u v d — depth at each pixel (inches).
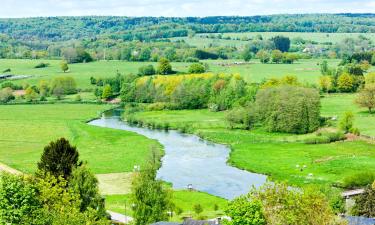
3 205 3262.8
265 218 3053.6
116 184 6092.5
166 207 4212.6
